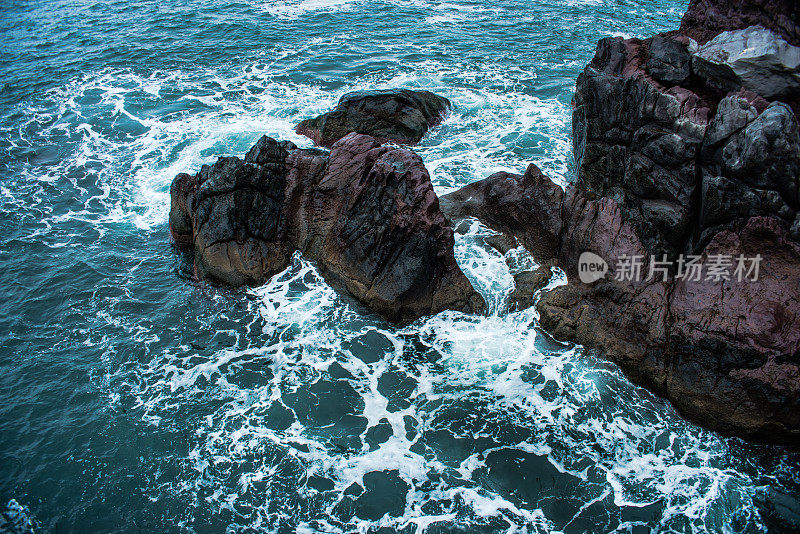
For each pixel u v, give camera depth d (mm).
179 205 21766
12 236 22578
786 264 16047
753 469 14883
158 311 19531
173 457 15242
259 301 19719
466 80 32625
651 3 43594
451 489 14562
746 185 16328
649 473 14859
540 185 20484
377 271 19062
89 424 16047
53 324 19078
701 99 19344
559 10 42250
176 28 40188
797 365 14859
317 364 17719
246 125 29016
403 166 19203
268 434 15820
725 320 15680
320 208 20828
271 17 41781
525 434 15805
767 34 18781
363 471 14969
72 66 35281
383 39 37969
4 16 43531
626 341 17047
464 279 19203
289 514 14031
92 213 23922
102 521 13812
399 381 17234
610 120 19750
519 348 17984
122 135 28703
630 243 18266
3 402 16578
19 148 27766
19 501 14180
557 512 14070
